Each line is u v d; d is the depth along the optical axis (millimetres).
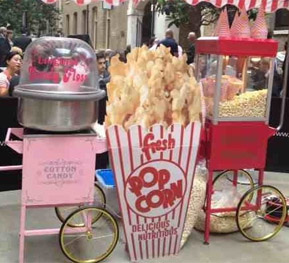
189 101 3498
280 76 6336
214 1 5258
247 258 3707
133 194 3461
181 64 3547
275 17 10688
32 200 3264
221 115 3715
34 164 3213
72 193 3326
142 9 15758
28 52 3312
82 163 3303
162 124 3424
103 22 21531
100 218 4195
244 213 4055
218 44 3607
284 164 6094
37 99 3072
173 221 3625
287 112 5926
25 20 16891
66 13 27641
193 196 3789
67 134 3234
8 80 4980
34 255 3625
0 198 4785
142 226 3543
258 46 3695
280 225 4105
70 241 3826
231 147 3779
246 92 3824
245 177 5141
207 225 3883
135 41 16172
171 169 3510
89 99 3164
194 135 3520
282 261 3682
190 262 3602
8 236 3930
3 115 4762
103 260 3572
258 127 3820
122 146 3355
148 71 3443
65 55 3248
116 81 3393
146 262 3578
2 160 4859
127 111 3359
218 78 3643
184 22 6918
